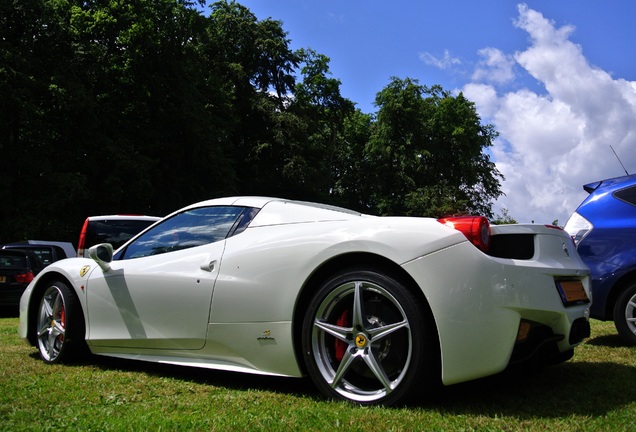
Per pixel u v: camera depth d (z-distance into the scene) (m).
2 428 2.64
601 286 5.23
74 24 26.48
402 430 2.54
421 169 50.44
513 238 3.19
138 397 3.25
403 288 2.93
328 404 3.02
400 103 49.56
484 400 3.08
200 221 3.97
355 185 53.44
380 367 2.96
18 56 22.36
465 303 2.83
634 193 5.34
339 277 3.12
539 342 3.06
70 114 25.44
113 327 4.14
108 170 26.69
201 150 31.36
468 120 52.72
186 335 3.68
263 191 40.25
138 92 29.61
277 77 43.09
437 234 2.95
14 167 23.67
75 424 2.70
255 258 3.45
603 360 4.38
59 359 4.39
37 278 4.80
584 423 2.64
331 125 50.03
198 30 31.80
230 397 3.22
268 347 3.33
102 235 9.69
